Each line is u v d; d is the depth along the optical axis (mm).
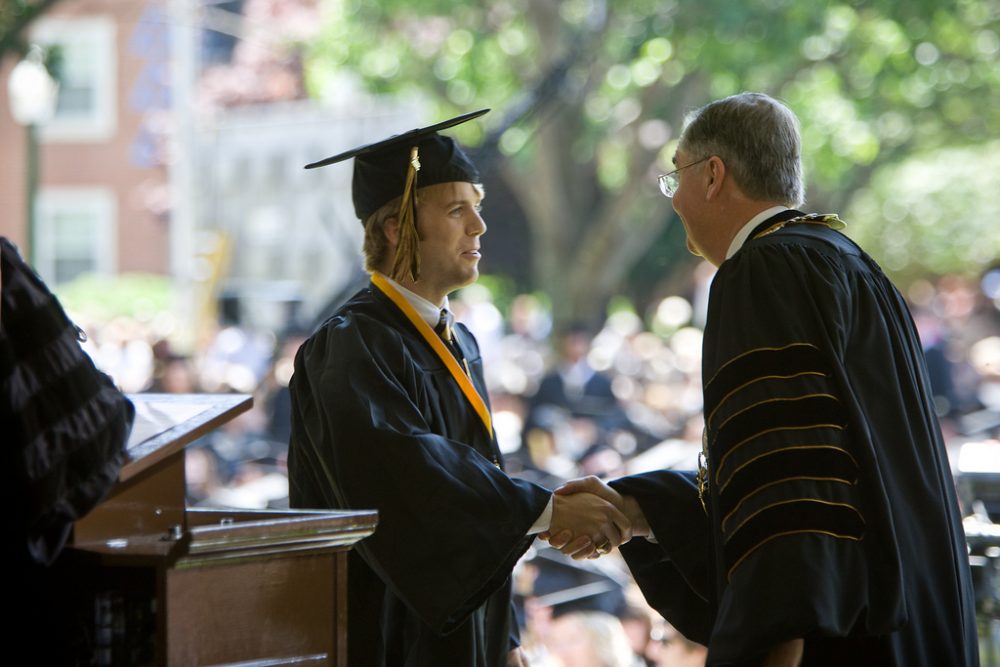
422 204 6605
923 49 31500
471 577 5934
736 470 5094
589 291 34000
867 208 55406
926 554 5250
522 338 33062
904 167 53656
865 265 5594
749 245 5457
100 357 25844
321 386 6188
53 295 4543
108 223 43844
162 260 43938
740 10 28922
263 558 4699
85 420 4449
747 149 5633
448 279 6645
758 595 4891
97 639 4797
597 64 31250
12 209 34625
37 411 4371
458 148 6730
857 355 5305
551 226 34156
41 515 4332
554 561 10133
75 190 43781
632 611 9148
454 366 6566
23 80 23828
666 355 24953
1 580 4754
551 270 34250
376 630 6297
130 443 4734
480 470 6074
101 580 4871
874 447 5191
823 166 33531
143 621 4801
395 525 5957
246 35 40875
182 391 21141
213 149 27656
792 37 29047
